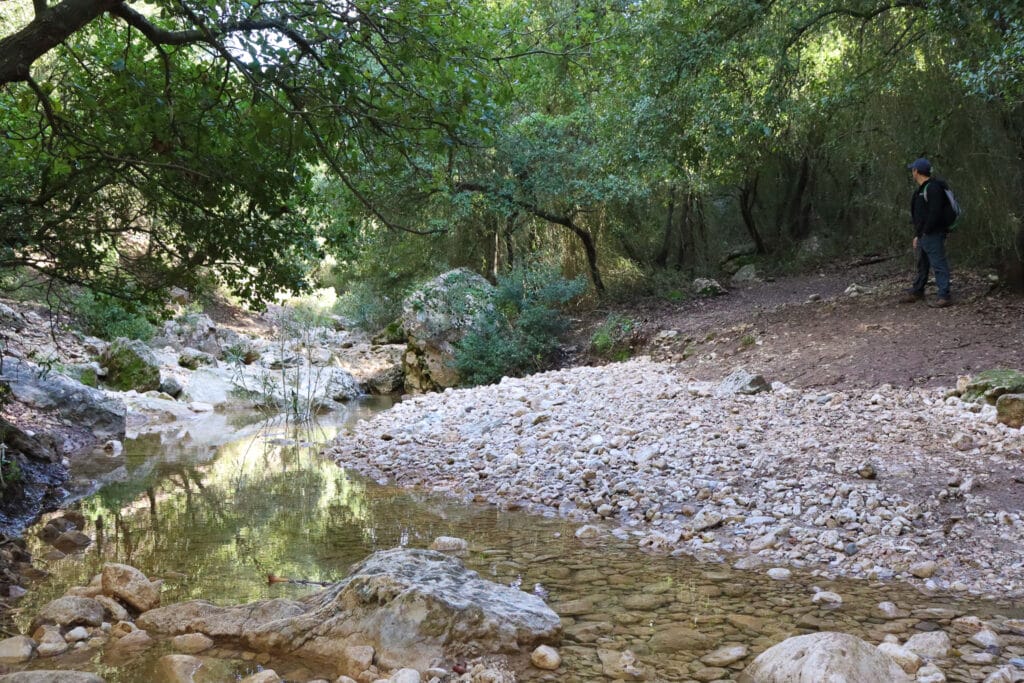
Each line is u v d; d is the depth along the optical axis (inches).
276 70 192.5
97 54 220.4
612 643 142.3
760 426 307.1
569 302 689.6
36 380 394.3
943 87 442.3
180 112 201.2
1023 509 205.0
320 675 128.8
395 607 139.5
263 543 216.1
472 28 215.8
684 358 490.9
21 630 151.0
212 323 701.3
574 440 324.8
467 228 721.0
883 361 362.3
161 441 404.2
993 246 479.5
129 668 131.3
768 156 775.1
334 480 308.0
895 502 216.2
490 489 283.4
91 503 267.0
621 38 438.0
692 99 465.4
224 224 224.5
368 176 346.6
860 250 771.4
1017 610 157.6
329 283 1034.1
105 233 227.0
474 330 579.8
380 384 636.7
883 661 123.0
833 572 185.2
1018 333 355.6
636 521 234.5
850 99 509.0
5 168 214.7
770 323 489.7
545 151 613.3
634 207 737.6
